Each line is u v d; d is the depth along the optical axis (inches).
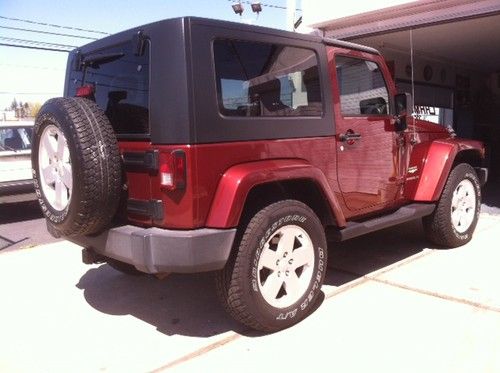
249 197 128.3
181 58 113.3
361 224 157.5
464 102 556.7
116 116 134.4
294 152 135.5
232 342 125.3
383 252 200.2
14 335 133.3
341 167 151.1
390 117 172.4
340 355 115.6
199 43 115.4
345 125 152.1
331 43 151.9
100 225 125.0
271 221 123.9
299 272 135.6
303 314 133.7
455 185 194.4
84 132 117.2
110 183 119.3
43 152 132.6
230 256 121.2
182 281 174.4
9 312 149.5
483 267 175.9
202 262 114.0
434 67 495.2
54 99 128.8
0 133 319.3
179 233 114.9
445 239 196.7
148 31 120.3
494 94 596.4
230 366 113.1
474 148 207.9
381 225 163.9
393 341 121.4
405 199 187.8
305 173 131.9
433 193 186.2
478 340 120.4
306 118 139.3
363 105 163.2
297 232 132.2
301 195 144.6
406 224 247.4
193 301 155.2
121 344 126.6
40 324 140.1
